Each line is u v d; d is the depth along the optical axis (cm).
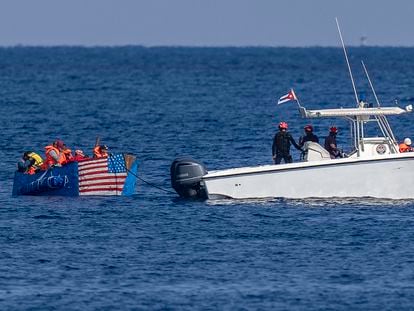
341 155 11638
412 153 11269
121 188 12206
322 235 10000
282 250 9481
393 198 11375
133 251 9481
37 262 9112
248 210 11094
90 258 9250
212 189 11475
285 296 8162
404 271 8788
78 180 12131
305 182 11375
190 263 9081
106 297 8144
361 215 10788
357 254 9325
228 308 7894
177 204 11550
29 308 7888
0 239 9938
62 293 8244
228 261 9138
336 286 8400
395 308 7888
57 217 10938
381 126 11538
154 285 8450
